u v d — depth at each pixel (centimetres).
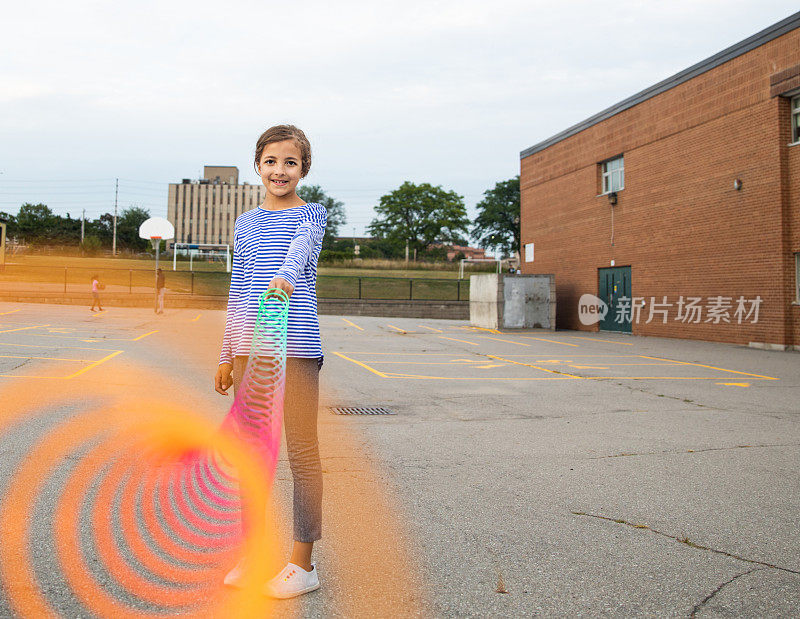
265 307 253
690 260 1856
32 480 393
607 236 2231
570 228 2456
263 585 257
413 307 3253
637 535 345
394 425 643
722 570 299
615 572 294
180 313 2419
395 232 8612
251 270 264
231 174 13312
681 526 361
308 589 260
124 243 10300
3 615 230
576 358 1379
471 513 375
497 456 522
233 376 267
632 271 2102
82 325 1694
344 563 295
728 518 376
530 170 2772
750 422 694
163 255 7088
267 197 280
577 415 726
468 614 248
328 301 3164
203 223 12838
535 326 2231
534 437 600
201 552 298
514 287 2216
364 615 243
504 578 284
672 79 1912
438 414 713
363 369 1124
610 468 489
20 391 709
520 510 383
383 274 5125
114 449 471
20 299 2659
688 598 269
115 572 271
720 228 1748
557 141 2547
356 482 432
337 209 12081
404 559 302
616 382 1016
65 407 630
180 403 688
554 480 452
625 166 2138
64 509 344
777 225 1575
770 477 470
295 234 264
